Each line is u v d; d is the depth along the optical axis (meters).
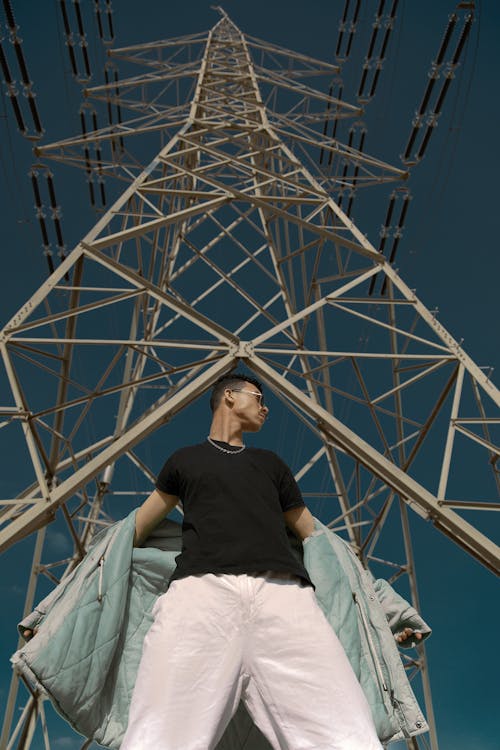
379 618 4.40
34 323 8.59
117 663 4.15
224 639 3.10
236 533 3.54
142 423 7.46
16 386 7.90
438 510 7.34
